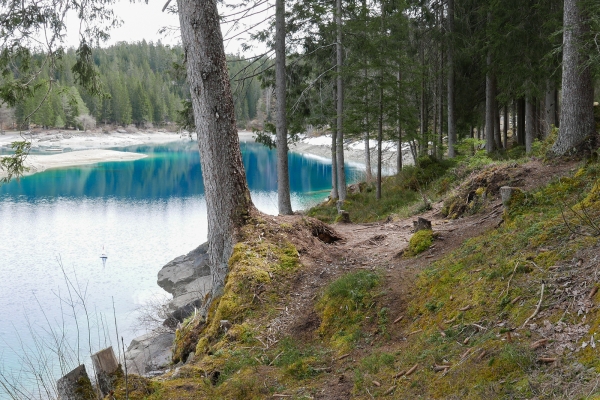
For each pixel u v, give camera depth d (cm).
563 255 461
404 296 584
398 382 416
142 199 3616
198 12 742
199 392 472
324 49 1931
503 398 327
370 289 614
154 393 462
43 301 1487
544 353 350
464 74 2200
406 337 505
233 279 704
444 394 369
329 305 608
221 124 772
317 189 3750
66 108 9400
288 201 1562
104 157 6612
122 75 11962
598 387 286
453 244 714
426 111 2316
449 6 1953
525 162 1003
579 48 880
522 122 2145
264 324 623
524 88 1573
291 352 547
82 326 1274
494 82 1941
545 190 684
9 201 3472
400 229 1002
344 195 1905
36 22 837
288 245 778
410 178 1836
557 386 311
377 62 1599
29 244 2233
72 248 2156
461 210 960
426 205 1198
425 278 594
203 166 793
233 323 647
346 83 1933
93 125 10175
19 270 1820
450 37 1931
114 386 452
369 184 2275
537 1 1556
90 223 2728
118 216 2945
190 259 1706
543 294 418
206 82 759
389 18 1623
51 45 860
